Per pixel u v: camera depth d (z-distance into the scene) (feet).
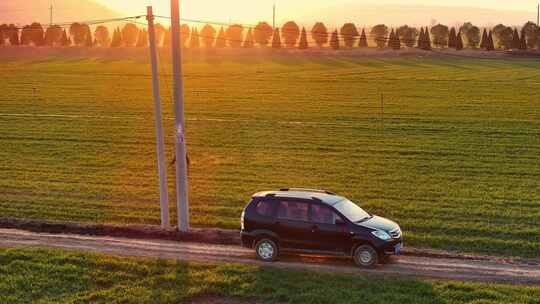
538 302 55.57
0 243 76.69
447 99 232.53
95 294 58.54
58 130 170.81
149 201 102.53
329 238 67.41
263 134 166.50
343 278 61.87
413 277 63.77
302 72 337.11
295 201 69.41
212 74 329.11
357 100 232.12
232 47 494.59
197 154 142.82
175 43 80.33
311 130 171.73
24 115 195.31
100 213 94.38
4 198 103.71
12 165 130.82
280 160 135.85
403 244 78.84
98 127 175.73
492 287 59.36
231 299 57.98
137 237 80.89
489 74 315.37
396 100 231.09
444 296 56.95
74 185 113.50
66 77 308.60
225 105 219.82
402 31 478.59
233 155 141.38
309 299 56.54
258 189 111.04
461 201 100.63
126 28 514.27
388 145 151.12
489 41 422.82
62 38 512.22
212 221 89.30
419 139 158.20
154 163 133.90
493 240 79.46
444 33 461.37
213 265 66.08
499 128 172.45
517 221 89.15
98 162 134.31
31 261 67.51
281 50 464.65
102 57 431.84
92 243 77.10
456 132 167.32
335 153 142.72
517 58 395.75
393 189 109.91
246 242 70.59
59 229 84.99
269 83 287.07
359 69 349.41
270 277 62.13
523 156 137.59
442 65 366.43
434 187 110.93
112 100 231.71
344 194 106.32
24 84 278.67
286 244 68.80
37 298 58.39
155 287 60.44
